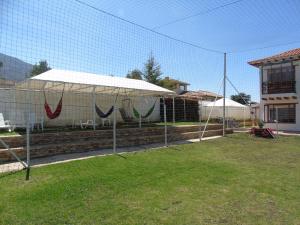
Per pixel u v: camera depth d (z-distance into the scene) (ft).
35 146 32.83
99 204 18.83
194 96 97.81
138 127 51.60
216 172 28.40
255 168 30.99
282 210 18.75
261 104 91.86
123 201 19.51
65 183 22.56
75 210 17.76
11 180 23.06
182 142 49.49
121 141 41.60
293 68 84.43
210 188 23.02
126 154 35.01
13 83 44.34
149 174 26.48
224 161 34.40
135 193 21.17
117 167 28.45
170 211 18.08
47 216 16.81
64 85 49.11
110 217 16.94
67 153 34.88
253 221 16.97
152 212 17.83
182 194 21.34
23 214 16.98
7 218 16.44
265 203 19.95
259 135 62.75
